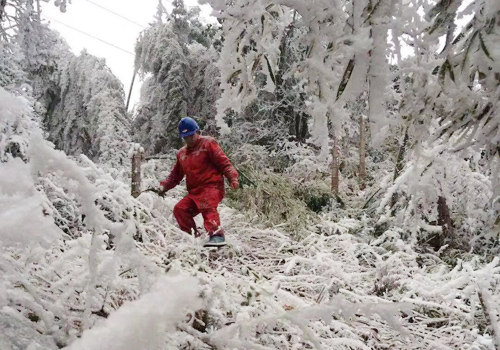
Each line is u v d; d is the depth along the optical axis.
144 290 1.09
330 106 1.38
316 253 3.44
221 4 1.47
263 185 5.15
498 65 1.38
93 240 1.09
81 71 10.09
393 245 4.03
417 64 1.51
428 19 1.43
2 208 0.85
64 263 1.51
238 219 4.60
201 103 10.56
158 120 10.26
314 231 4.62
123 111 10.13
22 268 1.25
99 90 9.84
